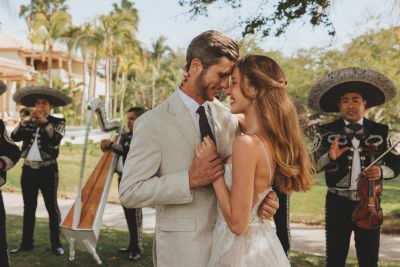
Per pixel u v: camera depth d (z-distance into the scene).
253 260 2.22
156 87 56.72
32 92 5.36
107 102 40.12
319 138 4.00
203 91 2.28
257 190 2.18
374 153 3.83
